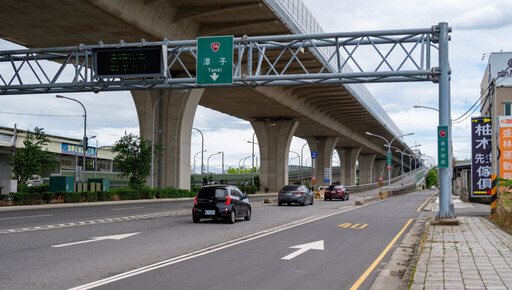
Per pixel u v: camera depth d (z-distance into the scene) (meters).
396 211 29.56
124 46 22.42
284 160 72.25
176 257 10.36
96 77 22.73
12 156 35.22
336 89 55.97
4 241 12.34
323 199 52.09
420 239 13.78
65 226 16.45
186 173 45.19
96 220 19.19
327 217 23.53
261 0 31.03
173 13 32.78
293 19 36.62
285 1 35.03
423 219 23.14
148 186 45.09
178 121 44.09
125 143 40.91
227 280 8.01
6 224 16.91
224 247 12.10
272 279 8.18
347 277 8.54
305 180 121.25
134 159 40.41
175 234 14.79
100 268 8.86
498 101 58.50
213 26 35.66
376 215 25.64
